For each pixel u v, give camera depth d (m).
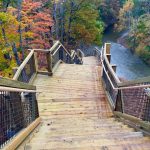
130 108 5.74
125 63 33.97
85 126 5.59
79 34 25.36
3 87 3.28
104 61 9.06
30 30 15.98
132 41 39.38
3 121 3.52
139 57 35.78
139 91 5.08
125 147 3.68
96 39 26.58
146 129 4.42
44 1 20.20
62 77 9.66
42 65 12.56
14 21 13.26
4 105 3.60
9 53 13.85
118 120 6.33
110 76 7.75
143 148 3.63
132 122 5.34
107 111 7.30
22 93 4.72
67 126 5.67
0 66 13.95
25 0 15.62
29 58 8.31
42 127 5.71
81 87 8.89
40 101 7.75
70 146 3.84
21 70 7.00
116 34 47.12
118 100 6.78
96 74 10.23
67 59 13.89
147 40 35.41
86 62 19.08
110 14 48.94
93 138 4.16
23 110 4.69
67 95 8.24
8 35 13.80
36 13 16.70
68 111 7.18
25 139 4.31
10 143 3.51
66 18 24.27
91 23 25.06
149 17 37.91
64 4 23.09
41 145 3.91
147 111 4.59
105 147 3.70
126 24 47.25
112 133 4.62
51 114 6.95
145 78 4.32
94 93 8.50
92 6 24.92
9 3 15.66
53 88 8.67
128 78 29.27
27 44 15.98
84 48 28.50
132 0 45.97
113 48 39.91
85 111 7.24
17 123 4.25
